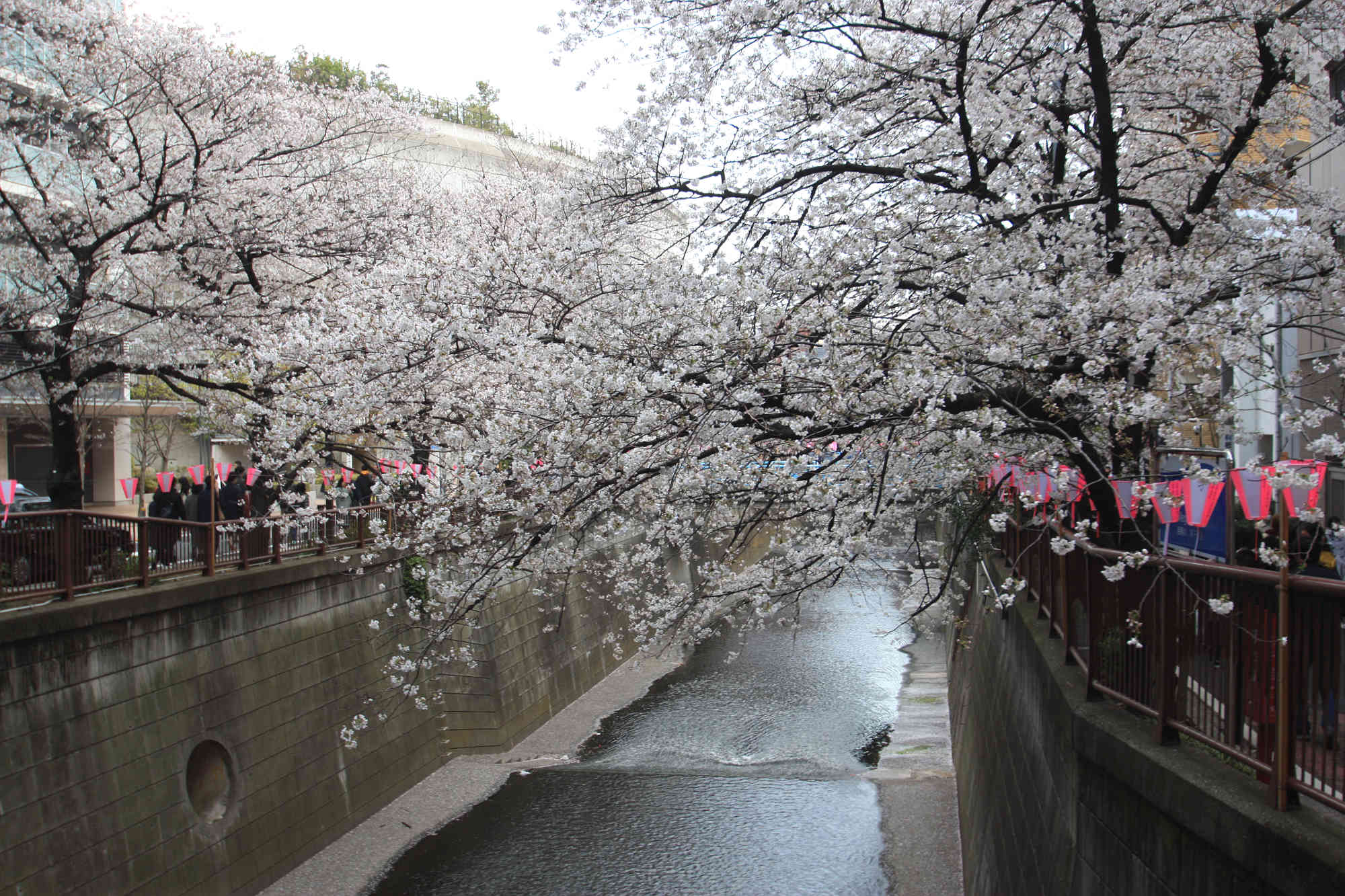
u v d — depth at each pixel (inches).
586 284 328.8
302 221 591.8
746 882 510.6
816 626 1173.1
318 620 563.8
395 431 413.1
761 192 306.8
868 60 302.8
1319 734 138.8
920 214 328.8
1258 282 276.2
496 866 531.5
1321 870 125.7
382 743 607.5
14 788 354.9
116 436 1261.1
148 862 408.8
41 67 543.8
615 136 343.3
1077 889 230.4
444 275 363.3
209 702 464.1
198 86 578.2
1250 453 493.7
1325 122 354.9
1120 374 277.4
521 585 832.9
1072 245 307.3
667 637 392.5
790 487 306.3
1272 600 152.8
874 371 258.1
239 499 584.4
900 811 599.8
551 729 803.4
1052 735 277.6
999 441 299.6
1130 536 291.0
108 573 414.6
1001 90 315.9
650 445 281.1
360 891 500.4
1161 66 346.0
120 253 537.6
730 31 298.2
